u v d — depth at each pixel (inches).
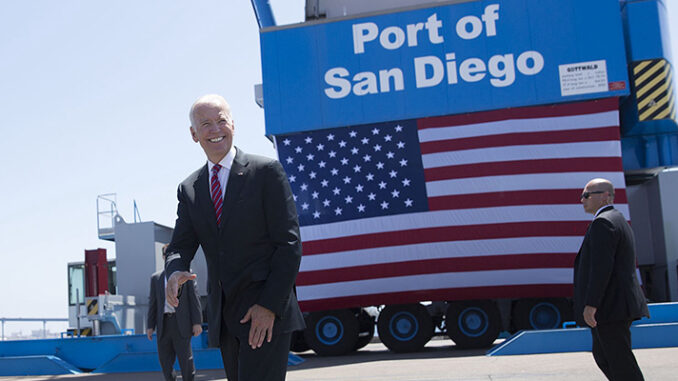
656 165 507.5
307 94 513.7
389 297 478.3
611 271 158.7
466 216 478.9
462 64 500.1
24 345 479.5
